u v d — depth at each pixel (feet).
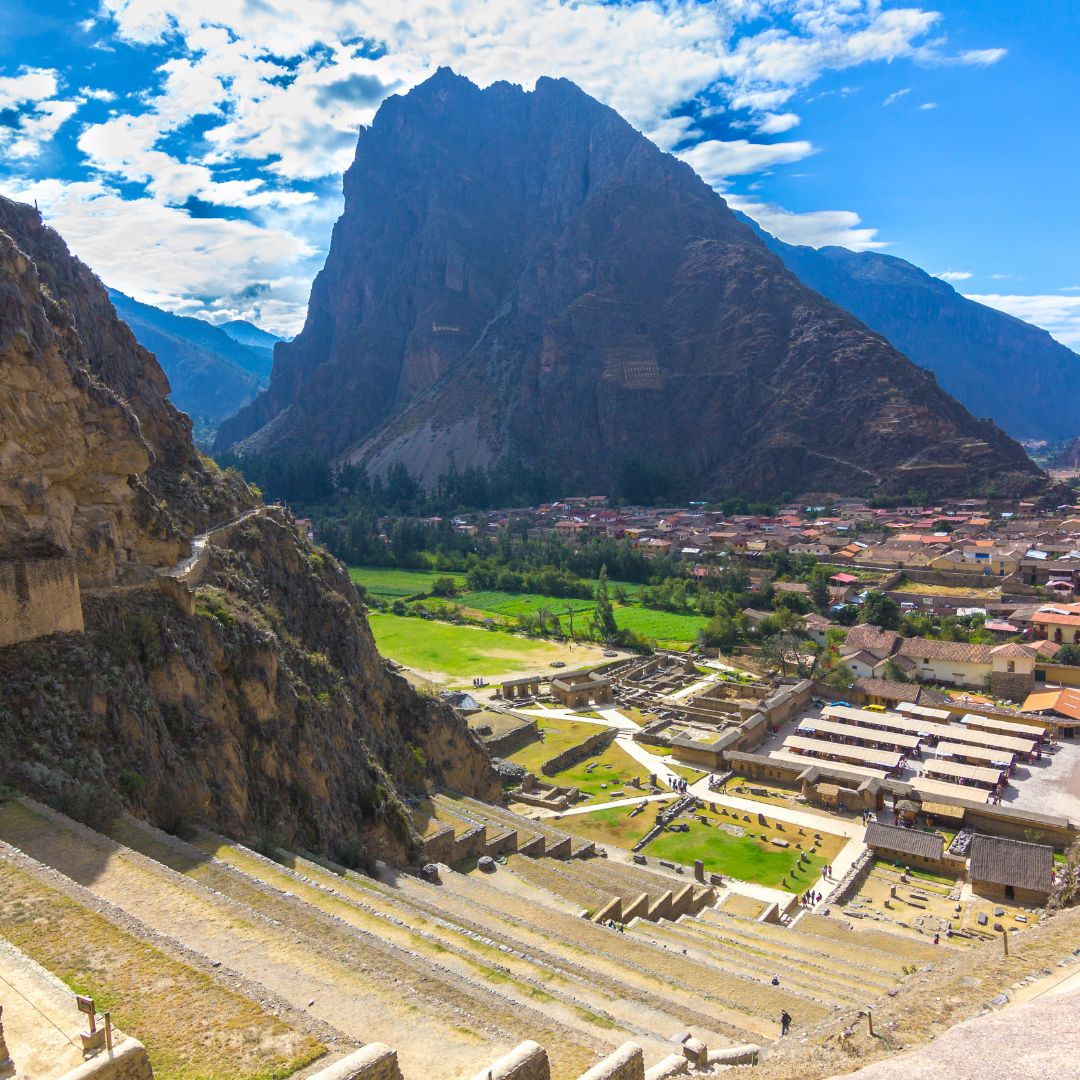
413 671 409.49
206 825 119.34
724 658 433.07
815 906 200.34
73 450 129.39
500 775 266.77
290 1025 60.75
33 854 86.43
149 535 149.38
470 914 130.21
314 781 148.66
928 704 343.67
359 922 99.81
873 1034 82.07
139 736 116.88
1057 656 378.32
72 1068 51.13
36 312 127.95
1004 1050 60.54
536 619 497.05
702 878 211.61
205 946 76.02
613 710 361.30
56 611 116.06
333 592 208.44
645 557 640.17
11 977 61.46
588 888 166.20
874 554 620.49
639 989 101.30
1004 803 256.52
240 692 143.13
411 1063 63.26
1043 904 197.26
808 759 292.40
